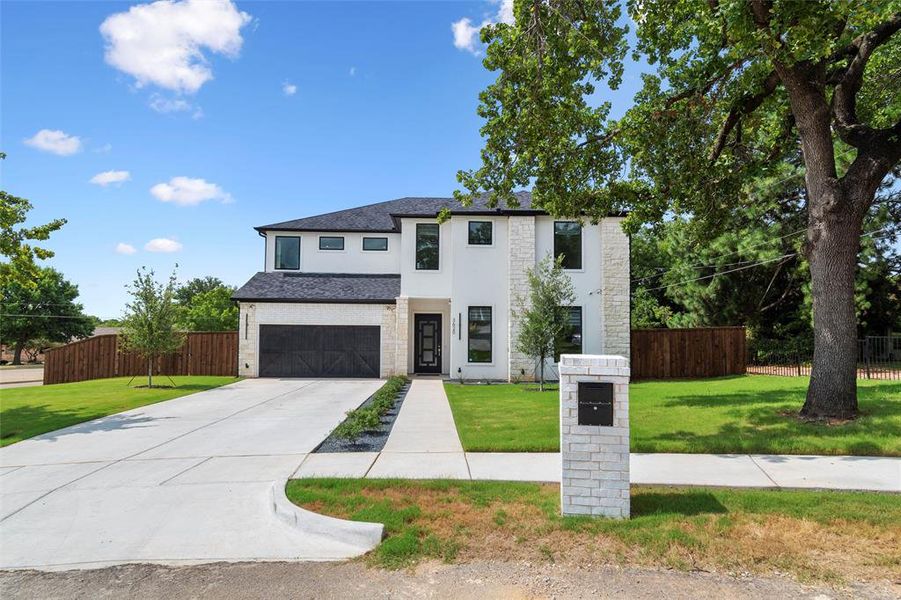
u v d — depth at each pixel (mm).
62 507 5633
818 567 3955
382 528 4652
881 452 6949
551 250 18688
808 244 9227
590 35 10039
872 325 23188
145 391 15734
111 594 3828
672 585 3770
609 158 12219
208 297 40594
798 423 8438
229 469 6957
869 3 7375
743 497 5273
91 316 49188
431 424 9859
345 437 8242
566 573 3965
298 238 22531
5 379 27703
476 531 4660
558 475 6332
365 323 19969
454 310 18812
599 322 18484
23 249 13648
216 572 4152
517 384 17406
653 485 5770
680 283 26719
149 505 5660
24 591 3889
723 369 18859
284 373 19906
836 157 18000
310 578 4023
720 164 12766
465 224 19047
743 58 9758
